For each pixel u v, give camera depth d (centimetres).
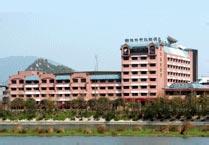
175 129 18862
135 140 15625
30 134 17788
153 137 16912
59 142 14838
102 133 18188
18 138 16425
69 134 17825
